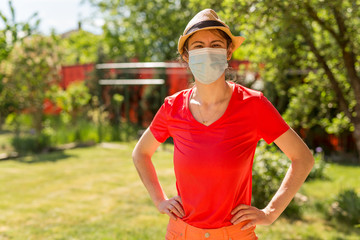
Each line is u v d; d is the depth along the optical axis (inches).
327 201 285.3
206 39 68.5
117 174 373.7
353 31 219.0
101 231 219.6
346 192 275.3
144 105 668.1
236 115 67.2
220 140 66.6
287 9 185.8
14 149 497.7
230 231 69.6
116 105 681.6
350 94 261.1
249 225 68.3
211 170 66.7
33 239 207.3
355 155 479.5
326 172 387.5
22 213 254.5
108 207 270.1
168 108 74.1
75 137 569.0
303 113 281.7
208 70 67.0
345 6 195.5
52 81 537.3
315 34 239.0
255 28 200.5
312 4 195.0
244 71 270.5
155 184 79.5
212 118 68.3
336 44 241.6
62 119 625.0
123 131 620.4
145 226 229.5
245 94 68.8
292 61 254.5
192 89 73.6
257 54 249.9
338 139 491.8
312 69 275.0
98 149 529.3
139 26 952.9
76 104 592.7
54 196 297.1
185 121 70.2
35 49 467.2
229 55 73.9
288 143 68.6
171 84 621.9
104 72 685.3
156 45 968.9
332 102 271.7
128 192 309.1
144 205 274.8
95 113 687.1
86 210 262.7
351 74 226.4
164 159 450.6
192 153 68.1
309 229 234.5
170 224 75.9
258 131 68.7
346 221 254.1
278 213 68.7
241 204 69.2
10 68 428.1
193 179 68.9
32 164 422.9
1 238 207.8
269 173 263.0
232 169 66.5
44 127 590.6
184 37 69.1
